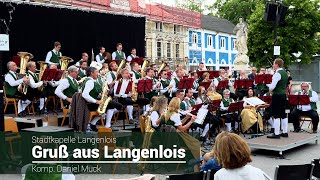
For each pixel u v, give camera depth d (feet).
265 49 98.43
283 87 34.04
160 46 104.73
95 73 30.17
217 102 37.11
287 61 94.63
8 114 35.29
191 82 39.06
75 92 31.96
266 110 42.91
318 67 105.60
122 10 73.00
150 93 40.40
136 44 65.26
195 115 29.63
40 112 35.70
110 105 32.91
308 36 98.58
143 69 44.34
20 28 48.39
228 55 144.46
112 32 61.11
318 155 32.27
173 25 109.50
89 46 57.82
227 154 12.25
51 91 35.94
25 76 33.50
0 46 24.18
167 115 25.72
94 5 65.36
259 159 31.07
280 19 42.06
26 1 48.29
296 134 36.86
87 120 29.22
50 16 52.13
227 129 40.75
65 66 39.63
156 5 107.76
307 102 37.70
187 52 117.70
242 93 47.55
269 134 38.86
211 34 132.98
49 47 52.44
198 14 117.80
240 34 70.90
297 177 16.83
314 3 97.40
